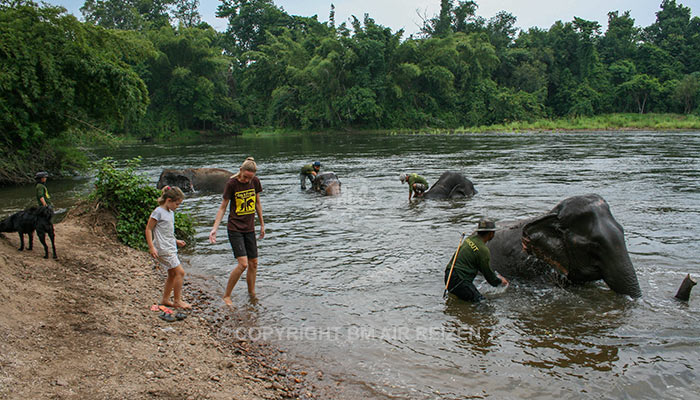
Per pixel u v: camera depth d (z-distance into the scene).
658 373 4.31
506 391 4.11
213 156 30.03
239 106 66.75
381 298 6.18
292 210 11.92
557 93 80.44
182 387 3.86
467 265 6.11
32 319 4.59
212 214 11.84
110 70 19.53
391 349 4.86
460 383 4.24
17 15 18.56
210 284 6.80
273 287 6.60
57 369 3.76
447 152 28.73
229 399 3.80
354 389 4.18
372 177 17.91
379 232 9.46
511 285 6.66
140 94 20.72
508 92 70.38
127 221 8.89
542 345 4.89
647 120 64.94
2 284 5.21
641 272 6.73
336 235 9.30
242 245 6.11
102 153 34.66
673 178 15.57
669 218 9.82
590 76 80.88
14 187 17.48
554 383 4.20
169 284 5.72
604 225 6.09
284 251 8.29
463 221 10.21
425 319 5.55
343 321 5.53
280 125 67.00
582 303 5.93
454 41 68.38
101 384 3.68
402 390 4.15
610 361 4.54
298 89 66.31
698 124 55.44
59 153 20.08
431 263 7.52
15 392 3.32
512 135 48.94
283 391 4.12
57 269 6.40
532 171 18.33
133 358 4.22
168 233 5.68
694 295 5.97
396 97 64.56
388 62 64.12
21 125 18.19
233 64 80.56
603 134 47.19
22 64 17.98
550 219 6.44
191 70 61.47
